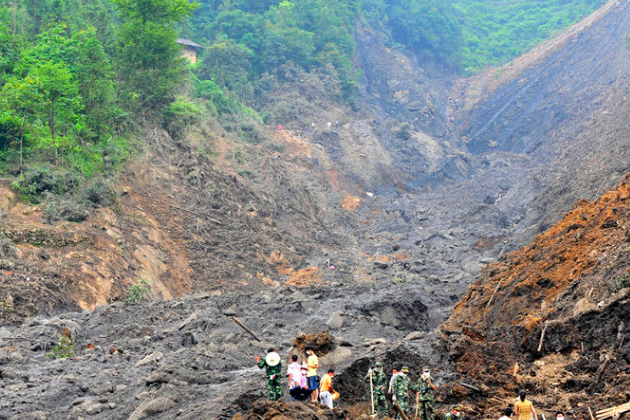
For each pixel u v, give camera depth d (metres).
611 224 29.66
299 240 64.56
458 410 18.20
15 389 22.95
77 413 20.75
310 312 36.03
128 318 35.16
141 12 66.75
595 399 18.16
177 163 61.78
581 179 65.38
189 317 34.34
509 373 21.88
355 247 67.31
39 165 48.66
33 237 41.50
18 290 36.12
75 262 41.25
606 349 21.23
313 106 103.75
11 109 49.69
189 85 81.81
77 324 33.00
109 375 24.50
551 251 30.78
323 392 18.36
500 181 92.38
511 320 28.08
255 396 19.95
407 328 36.00
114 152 55.12
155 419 19.62
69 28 65.50
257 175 71.81
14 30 61.88
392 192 93.69
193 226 54.97
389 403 19.75
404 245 67.19
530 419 15.79
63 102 51.59
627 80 107.50
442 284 44.66
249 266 53.97
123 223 49.12
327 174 89.38
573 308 24.36
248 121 88.25
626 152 63.09
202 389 22.06
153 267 46.81
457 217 74.50
